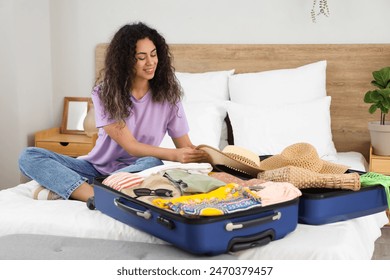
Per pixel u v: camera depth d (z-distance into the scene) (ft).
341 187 7.00
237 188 6.57
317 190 7.32
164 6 13.09
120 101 8.45
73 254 6.01
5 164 13.10
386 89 10.91
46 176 8.33
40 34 13.44
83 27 13.58
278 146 11.19
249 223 5.90
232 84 12.25
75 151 12.86
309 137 11.21
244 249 6.00
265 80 12.00
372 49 12.01
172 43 13.14
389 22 12.00
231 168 8.17
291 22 12.46
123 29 8.57
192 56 12.91
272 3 12.51
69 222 6.93
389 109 11.89
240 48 12.64
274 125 11.32
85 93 13.82
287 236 6.43
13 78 12.73
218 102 12.05
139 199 6.54
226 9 12.77
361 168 10.67
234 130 11.63
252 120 11.45
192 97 12.23
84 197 8.14
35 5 13.20
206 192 6.64
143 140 9.11
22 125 12.93
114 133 8.56
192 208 5.83
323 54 12.24
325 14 12.21
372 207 7.21
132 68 8.51
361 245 6.92
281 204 6.21
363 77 12.12
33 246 6.24
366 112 12.21
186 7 12.98
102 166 9.20
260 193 6.40
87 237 6.77
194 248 5.74
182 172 7.27
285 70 12.13
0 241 6.39
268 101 11.81
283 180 7.11
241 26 12.74
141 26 8.63
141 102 8.79
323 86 11.96
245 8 12.66
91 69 13.69
